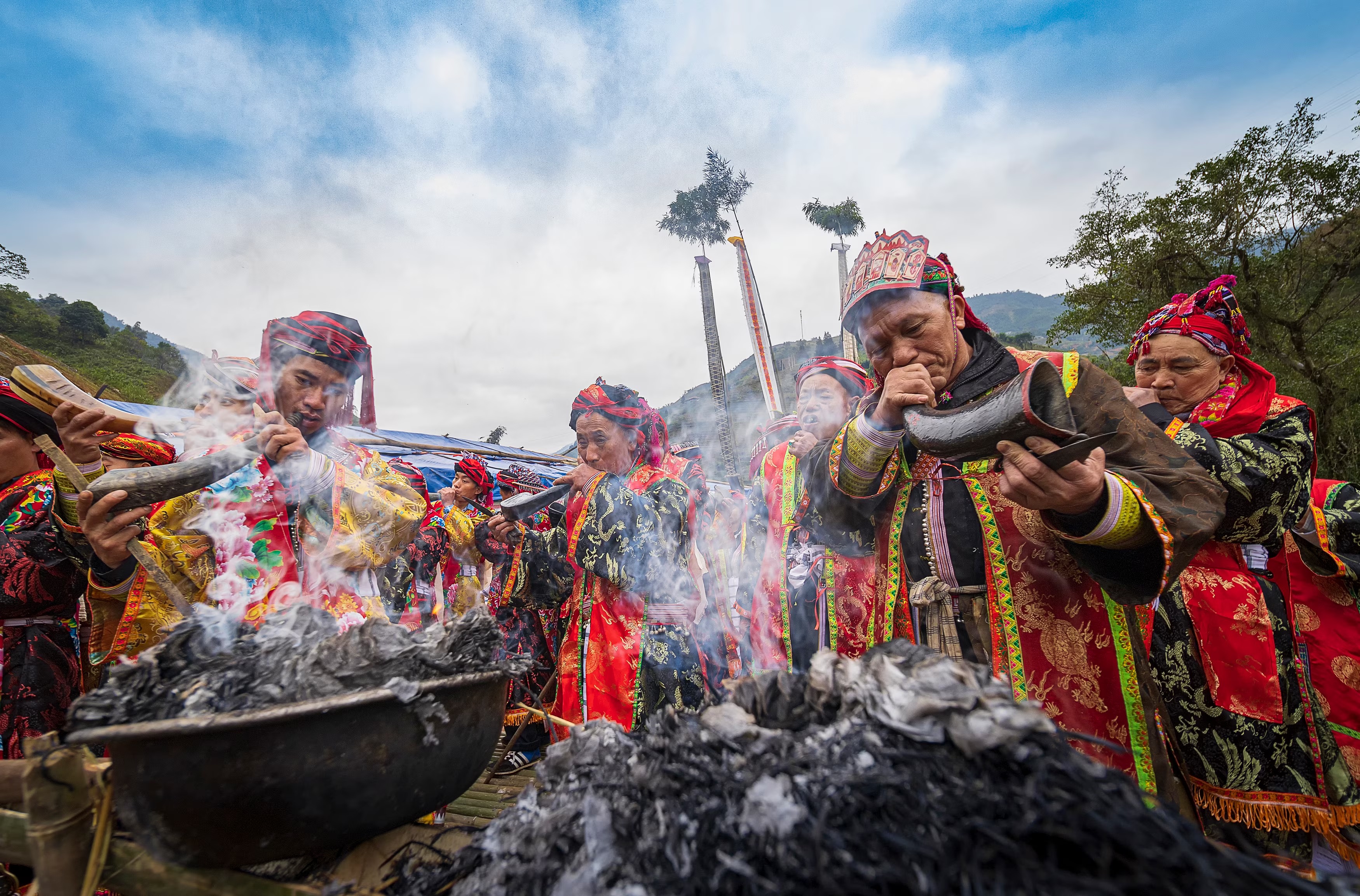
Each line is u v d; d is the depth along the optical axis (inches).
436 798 37.7
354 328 73.3
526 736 116.8
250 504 67.5
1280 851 30.5
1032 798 25.1
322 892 35.4
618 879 27.1
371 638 37.4
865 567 65.2
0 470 75.6
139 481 51.9
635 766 32.1
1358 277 506.3
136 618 64.8
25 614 74.6
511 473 160.7
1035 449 42.4
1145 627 69.8
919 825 25.4
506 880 30.2
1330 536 84.6
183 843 33.0
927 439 47.7
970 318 58.2
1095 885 22.2
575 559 94.0
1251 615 66.8
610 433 98.3
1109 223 574.6
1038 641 53.0
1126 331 564.1
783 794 27.0
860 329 57.3
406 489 78.0
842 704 33.9
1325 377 477.7
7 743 72.6
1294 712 66.5
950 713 28.8
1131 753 49.8
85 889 37.1
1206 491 47.8
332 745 32.6
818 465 63.4
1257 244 525.0
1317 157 495.5
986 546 55.3
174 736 31.1
